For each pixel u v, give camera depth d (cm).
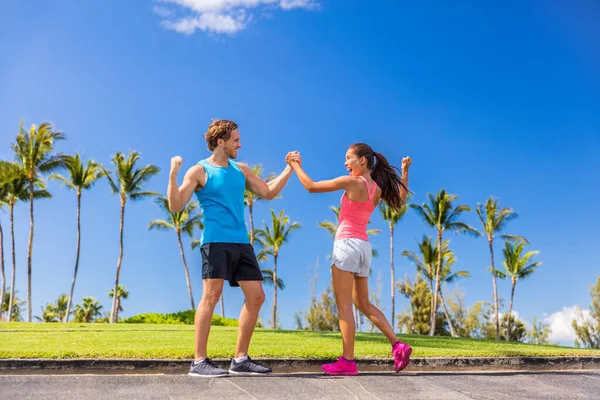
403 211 3988
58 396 340
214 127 459
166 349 522
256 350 544
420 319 4759
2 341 717
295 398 349
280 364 477
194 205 3884
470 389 396
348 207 465
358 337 1051
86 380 388
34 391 352
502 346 995
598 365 566
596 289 4425
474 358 525
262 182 477
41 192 3700
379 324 460
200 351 420
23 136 3478
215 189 441
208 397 345
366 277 466
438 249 3944
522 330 4797
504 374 470
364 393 369
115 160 3634
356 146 481
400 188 494
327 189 453
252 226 3928
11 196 3741
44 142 3475
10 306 3659
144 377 402
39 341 721
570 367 557
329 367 440
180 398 341
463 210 3912
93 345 636
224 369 451
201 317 421
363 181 462
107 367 440
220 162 455
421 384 405
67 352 473
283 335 1104
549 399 375
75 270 3581
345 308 446
